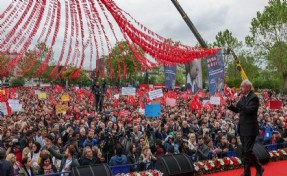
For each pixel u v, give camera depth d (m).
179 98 37.34
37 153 11.48
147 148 12.10
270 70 61.94
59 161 11.59
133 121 18.33
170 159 9.76
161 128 16.98
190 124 19.14
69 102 34.22
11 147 11.87
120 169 11.21
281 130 18.45
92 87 26.97
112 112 23.91
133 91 26.17
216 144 15.43
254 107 7.77
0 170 8.19
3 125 16.42
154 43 6.49
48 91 44.31
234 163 11.19
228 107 8.25
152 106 19.23
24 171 9.84
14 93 32.09
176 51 7.64
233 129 18.48
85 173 8.34
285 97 54.12
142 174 9.54
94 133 14.52
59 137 14.18
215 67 18.14
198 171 10.32
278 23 55.81
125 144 13.66
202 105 27.91
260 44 58.41
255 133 7.98
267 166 11.21
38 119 19.62
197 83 23.67
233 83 64.75
